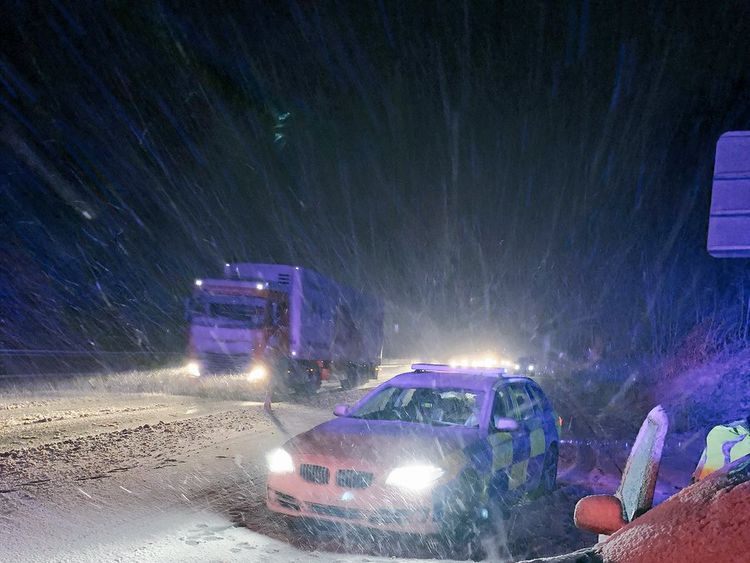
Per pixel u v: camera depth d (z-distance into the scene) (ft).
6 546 18.58
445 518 20.56
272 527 21.77
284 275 77.00
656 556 5.56
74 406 49.16
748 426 9.46
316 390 82.07
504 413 26.30
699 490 6.14
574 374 113.80
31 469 27.53
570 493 29.63
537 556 20.52
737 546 5.09
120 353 100.99
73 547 18.81
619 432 50.70
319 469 21.27
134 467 28.84
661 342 79.30
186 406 52.13
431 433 23.34
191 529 21.07
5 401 50.42
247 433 39.32
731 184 20.27
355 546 20.49
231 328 73.46
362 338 100.83
